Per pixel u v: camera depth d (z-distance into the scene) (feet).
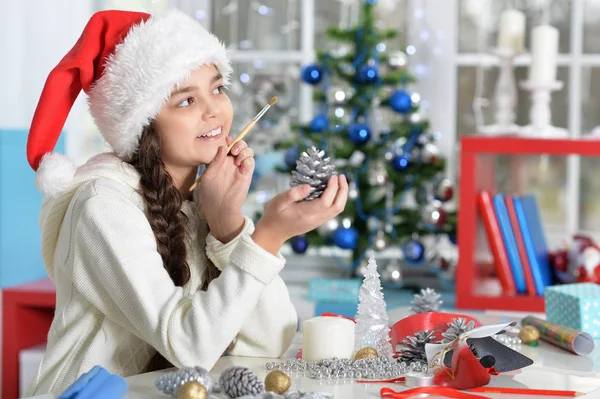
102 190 4.66
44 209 5.19
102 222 4.51
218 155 4.82
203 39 4.88
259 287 4.28
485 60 11.33
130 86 4.78
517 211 9.30
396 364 4.32
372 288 4.76
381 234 10.26
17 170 9.94
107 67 4.88
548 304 5.94
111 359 4.78
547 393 3.91
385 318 4.76
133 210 4.63
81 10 11.30
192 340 4.23
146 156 4.85
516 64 11.25
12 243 9.78
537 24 11.25
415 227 10.33
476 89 11.37
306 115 11.71
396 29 11.27
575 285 6.02
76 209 4.64
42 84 11.05
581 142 8.84
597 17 11.17
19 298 9.21
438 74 11.39
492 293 9.18
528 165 10.54
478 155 9.11
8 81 10.85
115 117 4.88
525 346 5.17
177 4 11.72
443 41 11.37
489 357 4.15
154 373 4.29
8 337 9.23
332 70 10.41
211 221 4.88
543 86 9.56
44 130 4.90
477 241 9.36
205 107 4.87
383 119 10.95
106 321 4.76
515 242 9.29
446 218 9.95
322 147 10.21
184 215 5.00
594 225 10.95
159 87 4.74
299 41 11.76
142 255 4.48
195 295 4.36
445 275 10.64
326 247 10.85
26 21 11.02
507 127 9.81
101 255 4.49
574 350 4.90
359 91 10.25
